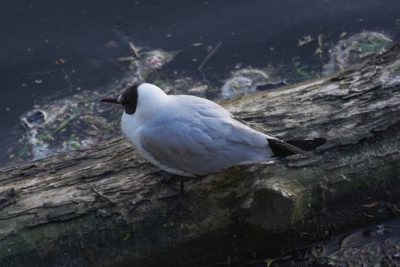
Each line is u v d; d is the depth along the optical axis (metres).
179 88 13.33
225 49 14.06
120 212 8.48
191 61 13.88
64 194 8.70
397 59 9.88
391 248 8.70
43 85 13.66
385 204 8.95
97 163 9.28
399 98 9.18
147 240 8.52
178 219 8.53
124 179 8.88
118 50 14.21
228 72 13.57
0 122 13.11
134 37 14.46
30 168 9.35
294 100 9.62
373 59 10.23
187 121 8.21
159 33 14.53
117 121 12.98
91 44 14.35
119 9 15.00
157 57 13.98
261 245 8.78
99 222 8.44
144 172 8.97
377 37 13.80
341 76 9.91
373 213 8.97
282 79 13.30
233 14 14.84
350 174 8.68
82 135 12.73
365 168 8.73
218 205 8.55
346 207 8.81
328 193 8.62
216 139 8.11
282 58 13.76
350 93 9.42
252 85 13.21
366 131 8.92
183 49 14.15
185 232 8.51
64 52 14.20
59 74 13.82
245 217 8.25
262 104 9.69
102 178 8.95
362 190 8.77
